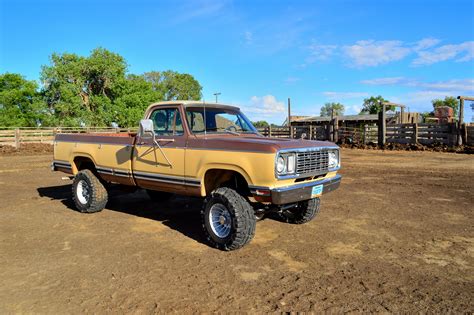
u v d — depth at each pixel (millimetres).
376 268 4367
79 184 7227
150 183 6117
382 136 21234
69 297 3701
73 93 41000
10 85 47438
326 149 5414
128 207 7648
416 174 11539
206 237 5340
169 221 6543
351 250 4973
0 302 3605
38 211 7305
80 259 4707
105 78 43062
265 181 4637
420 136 20172
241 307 3475
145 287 3906
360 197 8273
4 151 21141
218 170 5250
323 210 7125
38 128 29828
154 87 68500
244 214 4812
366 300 3598
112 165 6652
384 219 6457
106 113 41969
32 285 3971
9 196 8844
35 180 11312
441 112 24375
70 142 7570
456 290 3801
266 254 4852
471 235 5543
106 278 4137
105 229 6043
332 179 5531
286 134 28141
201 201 8195
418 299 3613
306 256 4766
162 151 5762
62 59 42125
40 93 44750
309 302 3562
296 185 4867
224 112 6250
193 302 3580
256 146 4719
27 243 5340
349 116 39375
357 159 15883
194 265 4492
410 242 5254
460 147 18109
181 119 5652
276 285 3936
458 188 9203
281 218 6582
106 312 3410
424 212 6902
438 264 4473
